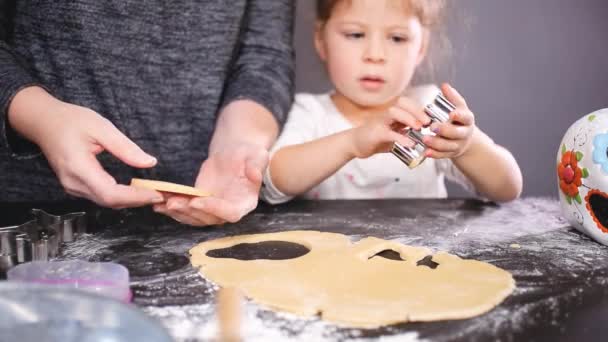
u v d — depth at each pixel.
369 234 0.81
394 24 1.08
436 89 1.28
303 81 1.71
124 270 0.59
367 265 0.67
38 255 0.67
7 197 1.02
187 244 0.76
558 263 0.69
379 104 1.15
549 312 0.55
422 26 1.15
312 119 1.24
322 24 1.18
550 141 1.82
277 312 0.55
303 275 0.64
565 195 0.79
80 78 1.01
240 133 0.92
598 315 0.55
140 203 0.72
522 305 0.57
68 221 0.76
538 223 0.86
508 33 1.72
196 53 1.06
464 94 1.75
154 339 0.42
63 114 0.75
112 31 1.00
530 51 1.75
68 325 0.44
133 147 0.73
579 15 1.73
